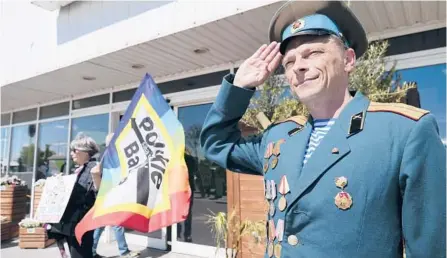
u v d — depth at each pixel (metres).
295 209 1.02
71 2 4.62
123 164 2.76
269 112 2.95
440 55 3.14
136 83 5.55
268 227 1.15
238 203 3.48
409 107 1.00
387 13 2.97
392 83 2.98
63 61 4.56
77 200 2.94
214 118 1.45
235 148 1.44
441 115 3.13
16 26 5.33
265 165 1.24
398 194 0.92
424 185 0.88
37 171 7.06
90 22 4.39
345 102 1.12
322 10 1.14
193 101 4.93
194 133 4.96
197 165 4.90
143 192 2.57
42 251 5.14
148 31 3.67
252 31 3.43
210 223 4.61
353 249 0.89
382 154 0.92
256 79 1.35
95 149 3.17
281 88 3.03
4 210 6.05
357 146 0.96
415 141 0.90
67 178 2.99
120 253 4.72
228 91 1.39
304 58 1.11
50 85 5.58
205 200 4.75
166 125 2.68
